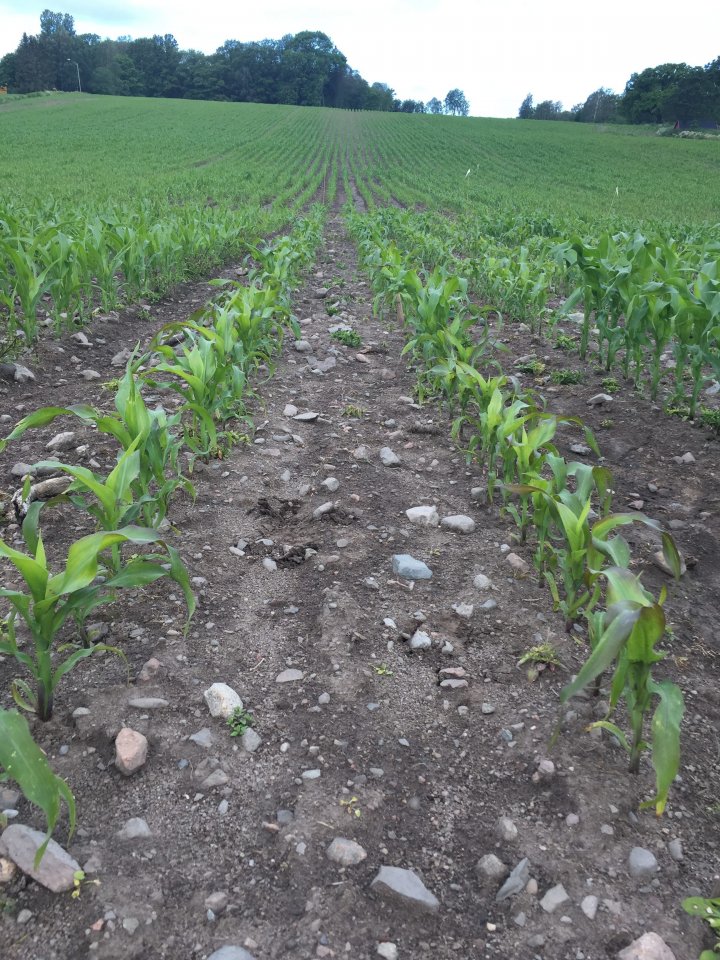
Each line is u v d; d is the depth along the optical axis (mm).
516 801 2129
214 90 124750
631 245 7266
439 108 186750
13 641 2205
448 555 3473
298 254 9672
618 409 5555
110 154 40469
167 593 3012
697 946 1728
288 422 5141
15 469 3973
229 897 1784
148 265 8891
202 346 4199
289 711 2434
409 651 2766
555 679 2635
